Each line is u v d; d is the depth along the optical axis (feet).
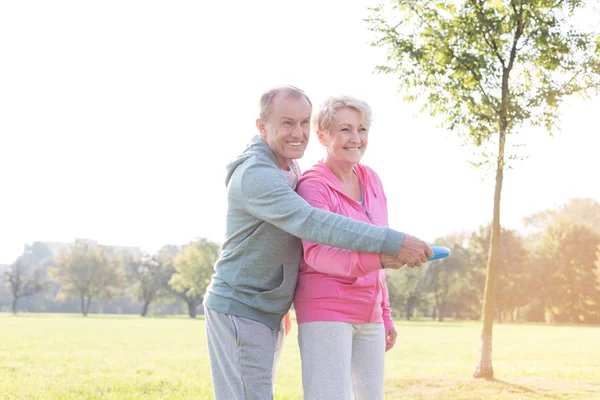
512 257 215.51
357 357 10.42
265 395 9.65
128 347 68.95
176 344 76.07
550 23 30.68
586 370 39.65
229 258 9.75
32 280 294.46
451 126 32.50
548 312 213.25
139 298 288.71
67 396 26.94
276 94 9.77
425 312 260.62
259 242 9.56
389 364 48.83
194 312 283.59
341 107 10.31
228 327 9.61
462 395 27.40
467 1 31.71
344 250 9.03
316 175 10.32
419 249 8.46
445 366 46.39
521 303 214.07
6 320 179.52
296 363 48.55
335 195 10.23
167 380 33.27
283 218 8.93
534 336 104.99
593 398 26.16
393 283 238.89
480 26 30.89
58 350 62.69
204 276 270.87
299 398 26.21
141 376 35.81
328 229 8.63
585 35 30.48
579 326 172.76
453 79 32.04
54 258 292.40
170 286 286.66
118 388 29.96
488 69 31.63
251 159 9.52
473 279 224.74
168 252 306.14
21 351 60.39
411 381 31.58
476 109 31.89
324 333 9.73
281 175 9.32
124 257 292.40
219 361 9.86
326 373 9.68
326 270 9.22
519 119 30.55
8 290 292.20
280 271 9.80
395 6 32.14
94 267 283.59
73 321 177.58
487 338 32.91
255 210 9.23
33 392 27.94
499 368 42.91
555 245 211.20
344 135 10.25
